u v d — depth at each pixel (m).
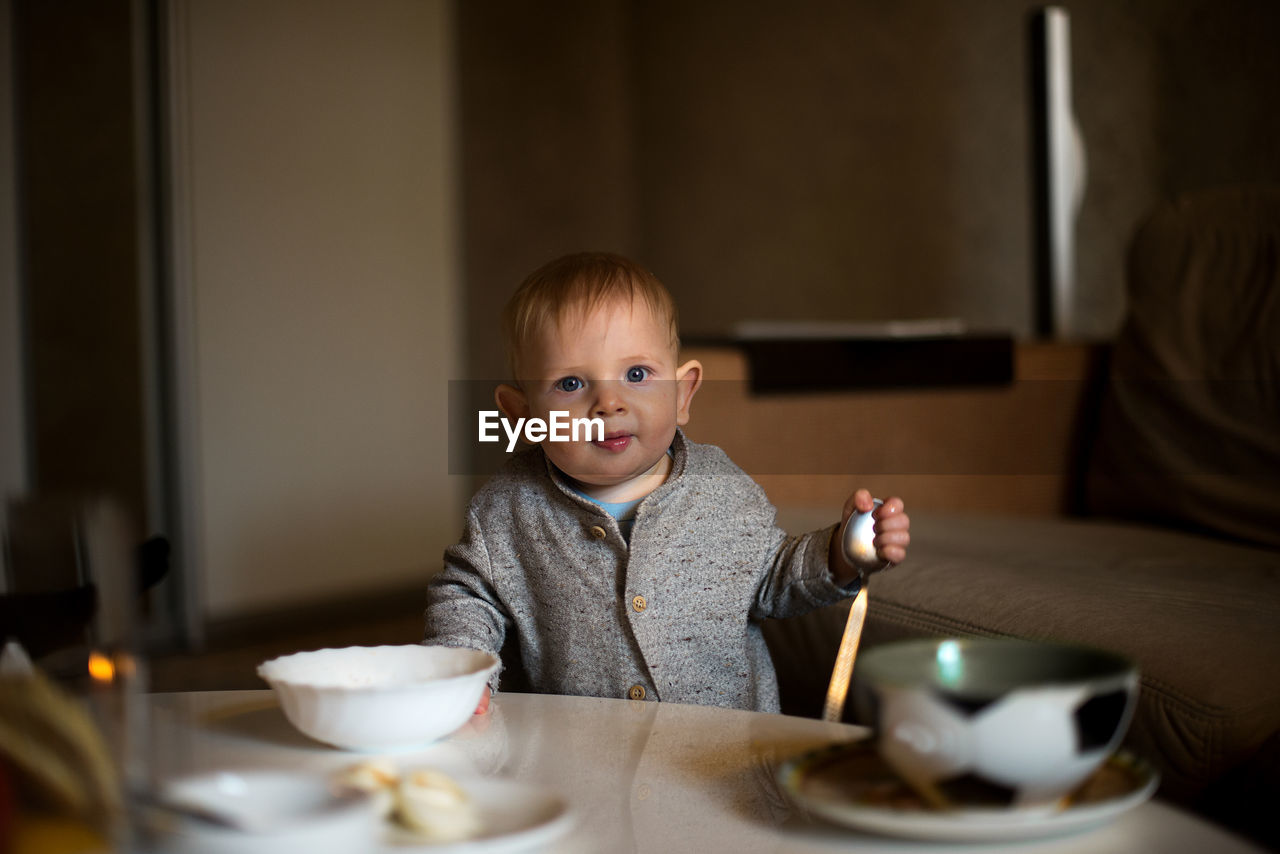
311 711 0.61
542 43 4.58
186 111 2.93
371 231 3.45
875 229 3.80
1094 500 1.69
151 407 2.93
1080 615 0.91
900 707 0.47
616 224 4.81
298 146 3.22
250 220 3.10
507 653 1.05
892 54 3.71
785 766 0.53
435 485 3.66
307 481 3.27
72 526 0.50
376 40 3.45
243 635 3.06
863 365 1.79
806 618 1.19
